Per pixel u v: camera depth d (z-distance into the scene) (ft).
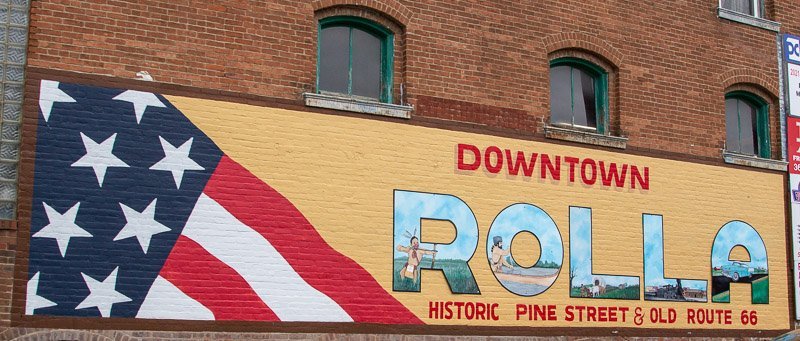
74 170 40.04
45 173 39.58
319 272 44.14
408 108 47.19
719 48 59.21
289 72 44.75
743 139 60.80
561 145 52.01
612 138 53.57
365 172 45.80
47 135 39.81
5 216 39.32
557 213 51.19
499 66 50.55
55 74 40.19
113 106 41.01
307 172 44.42
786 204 60.44
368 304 45.11
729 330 56.44
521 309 49.26
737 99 61.11
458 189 48.21
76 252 39.63
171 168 41.75
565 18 53.26
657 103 55.88
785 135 61.46
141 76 41.68
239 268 42.47
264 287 42.88
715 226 56.90
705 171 57.06
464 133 48.83
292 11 45.29
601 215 52.70
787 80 62.18
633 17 55.83
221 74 43.24
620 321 52.39
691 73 57.57
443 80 48.67
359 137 45.91
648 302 53.57
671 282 54.60
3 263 38.55
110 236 40.29
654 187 54.85
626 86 54.80
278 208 43.57
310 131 44.75
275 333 42.93
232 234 42.50
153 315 40.60
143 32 41.93
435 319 46.78
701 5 58.90
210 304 41.70
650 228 54.29
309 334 43.65
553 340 49.98
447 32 49.21
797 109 62.34
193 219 41.86
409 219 46.65
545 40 52.29
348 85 47.55
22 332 38.34
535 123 51.26
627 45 55.26
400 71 48.08
